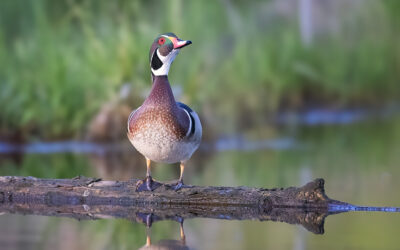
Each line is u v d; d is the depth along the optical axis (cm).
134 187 970
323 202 943
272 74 2056
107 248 788
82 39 1828
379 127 1930
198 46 1827
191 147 947
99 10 1886
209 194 953
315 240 812
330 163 1379
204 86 1755
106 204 974
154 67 945
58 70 1656
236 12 2128
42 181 991
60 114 1627
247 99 1906
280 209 942
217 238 827
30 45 1730
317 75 2189
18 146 1571
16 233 846
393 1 2577
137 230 866
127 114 1614
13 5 1909
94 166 1341
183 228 873
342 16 2508
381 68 2412
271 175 1246
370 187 1131
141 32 1738
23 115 1596
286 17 2345
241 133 1803
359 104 2325
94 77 1680
